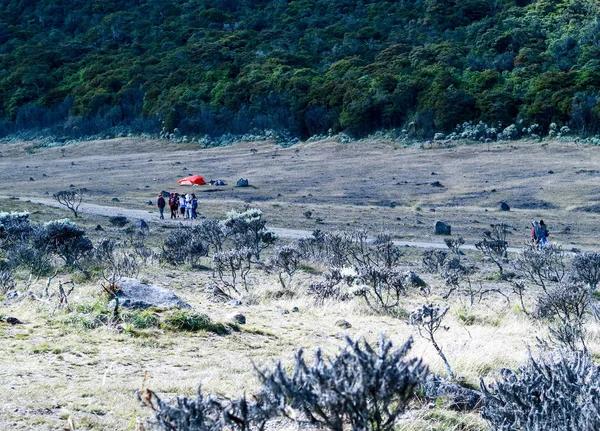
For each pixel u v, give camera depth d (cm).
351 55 13825
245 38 15575
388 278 1614
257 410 408
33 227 2450
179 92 12362
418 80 10712
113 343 848
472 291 1842
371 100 10525
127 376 708
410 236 3750
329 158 8944
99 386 650
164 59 14338
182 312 996
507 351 985
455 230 4081
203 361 802
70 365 734
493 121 9669
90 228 3503
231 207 5184
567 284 1380
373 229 4019
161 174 8069
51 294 1234
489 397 547
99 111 12625
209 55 14038
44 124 13012
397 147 9444
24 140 12331
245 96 11906
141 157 9900
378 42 14875
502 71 11606
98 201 5575
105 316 951
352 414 377
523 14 14212
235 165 8662
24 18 19900
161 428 410
